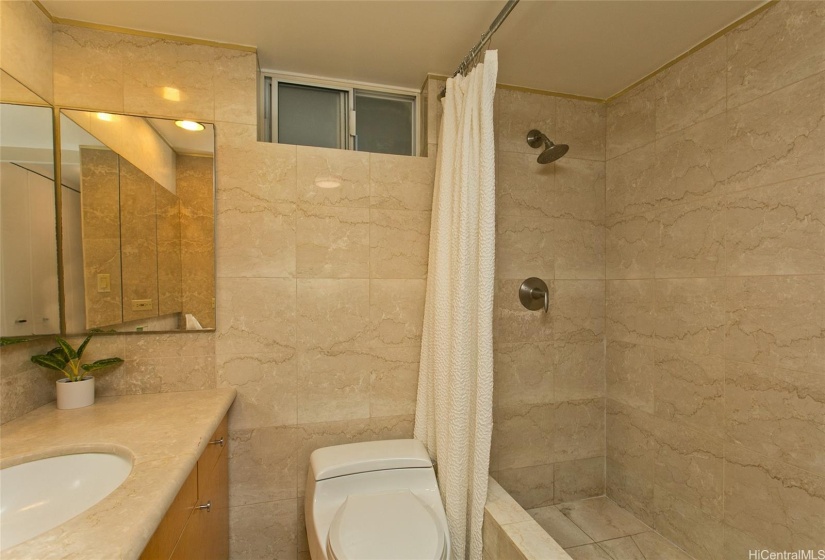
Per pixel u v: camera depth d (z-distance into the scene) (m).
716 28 1.35
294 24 1.32
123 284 1.32
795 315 1.14
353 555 0.97
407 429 1.61
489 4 1.22
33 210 1.16
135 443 0.91
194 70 1.39
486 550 1.27
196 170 1.39
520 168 1.77
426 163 1.63
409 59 1.53
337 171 1.53
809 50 1.10
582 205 1.86
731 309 1.32
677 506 1.51
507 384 1.76
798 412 1.13
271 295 1.46
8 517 0.78
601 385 1.88
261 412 1.46
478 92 1.32
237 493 1.44
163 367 1.37
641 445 1.68
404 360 1.60
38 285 1.17
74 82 1.29
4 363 1.05
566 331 1.84
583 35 1.39
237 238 1.43
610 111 1.86
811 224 1.10
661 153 1.59
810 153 1.10
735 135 1.31
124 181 1.32
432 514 1.17
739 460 1.29
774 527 1.18
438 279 1.41
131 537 0.55
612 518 1.71
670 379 1.54
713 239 1.38
